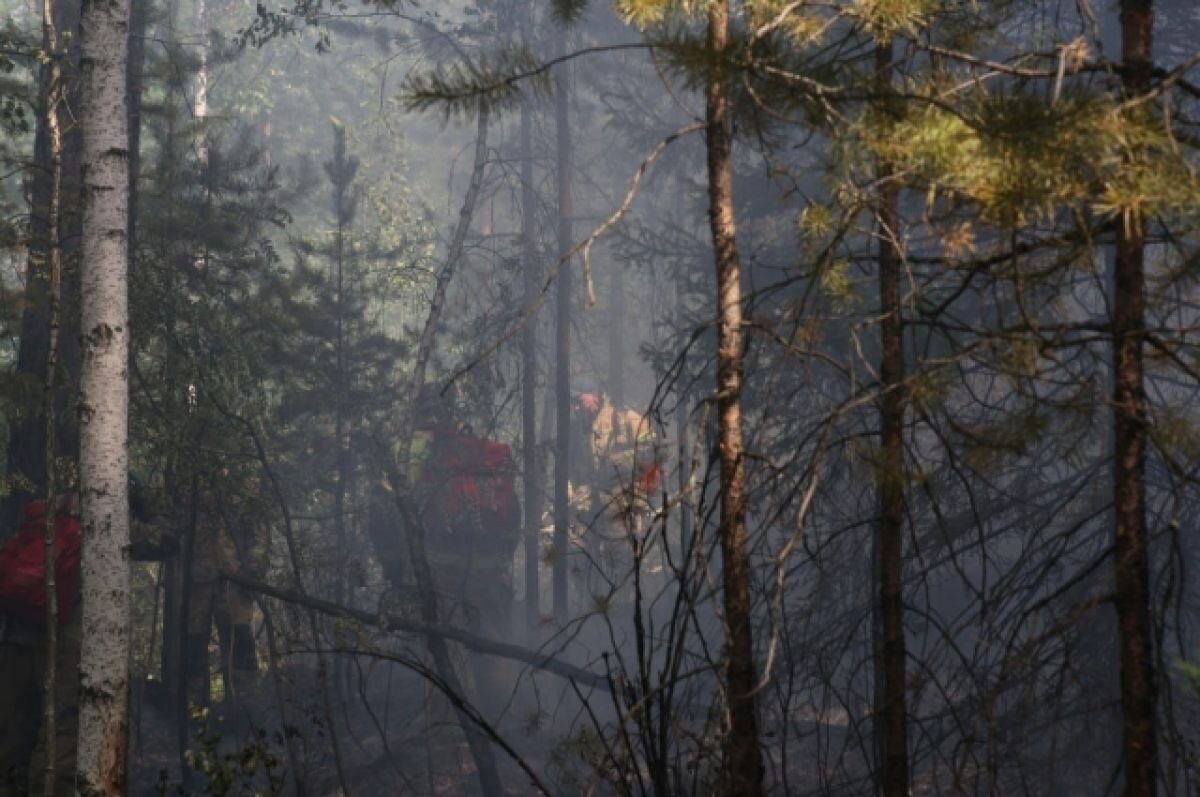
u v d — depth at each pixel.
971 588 5.00
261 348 14.45
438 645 11.00
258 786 10.82
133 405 12.23
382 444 14.41
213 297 14.53
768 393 4.86
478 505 13.52
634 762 5.29
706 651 5.08
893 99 4.24
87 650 7.73
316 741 12.09
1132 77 4.18
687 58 4.38
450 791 11.14
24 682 9.62
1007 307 6.49
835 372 9.52
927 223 4.38
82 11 8.19
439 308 13.84
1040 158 3.81
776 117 4.79
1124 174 3.86
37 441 11.86
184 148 15.15
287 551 15.30
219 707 13.20
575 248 4.56
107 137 8.08
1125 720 4.24
